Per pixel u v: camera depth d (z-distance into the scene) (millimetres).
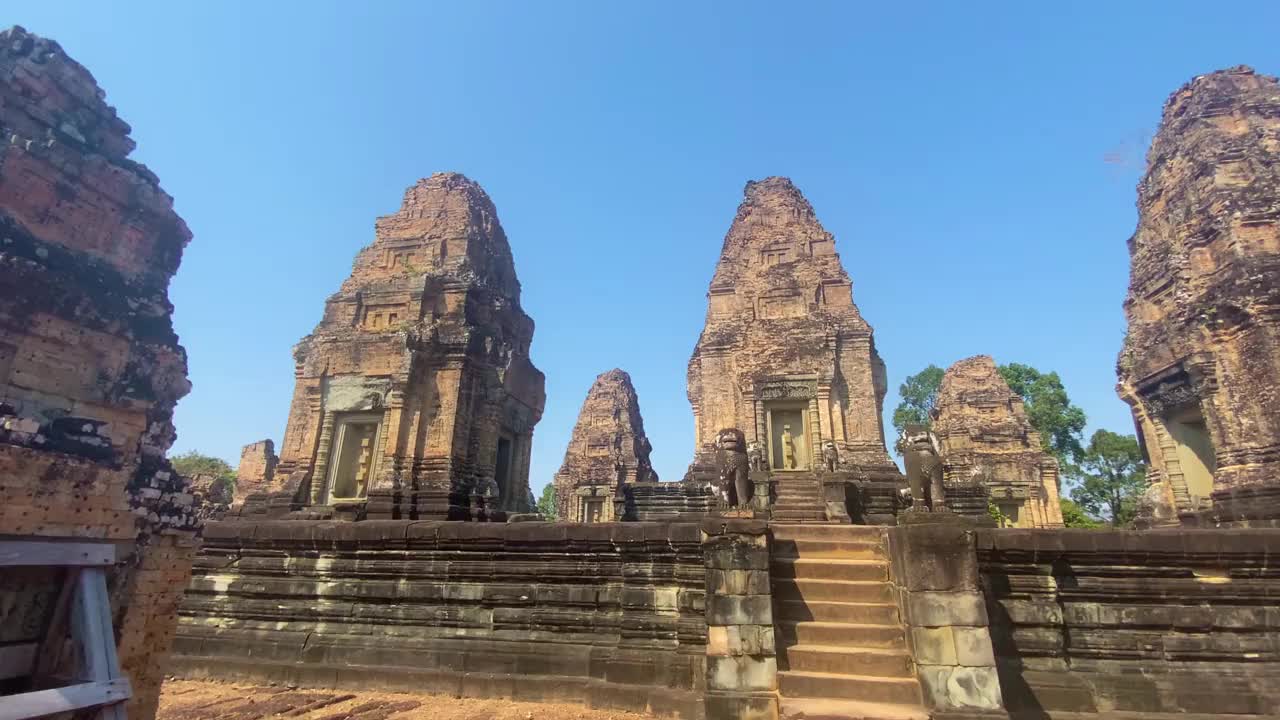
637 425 43219
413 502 14617
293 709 9625
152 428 6316
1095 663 9555
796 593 10453
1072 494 49500
